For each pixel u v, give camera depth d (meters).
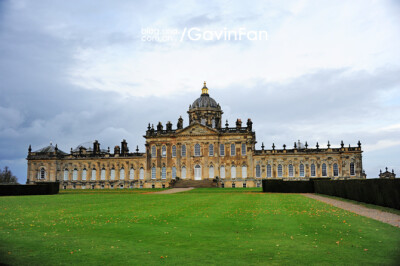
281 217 27.61
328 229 22.08
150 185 107.00
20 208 36.16
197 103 117.31
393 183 32.78
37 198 53.19
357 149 99.25
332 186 54.31
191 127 106.06
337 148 100.44
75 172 116.00
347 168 99.38
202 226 23.48
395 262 14.81
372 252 16.39
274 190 68.62
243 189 80.94
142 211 32.34
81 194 65.19
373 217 27.67
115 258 15.81
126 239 19.56
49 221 26.16
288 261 15.16
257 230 21.92
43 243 18.69
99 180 114.00
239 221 25.56
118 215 29.41
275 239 19.28
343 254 16.09
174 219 26.73
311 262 14.98
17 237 20.20
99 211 32.66
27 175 117.25
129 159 112.69
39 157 116.94
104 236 20.41
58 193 70.81
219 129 106.25
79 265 14.84
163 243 18.55
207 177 103.50
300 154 102.00
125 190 81.50
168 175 106.12
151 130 109.31
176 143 106.75
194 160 104.81
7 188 65.25
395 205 32.56
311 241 18.72
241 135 104.31
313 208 34.56
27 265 14.88
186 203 40.97
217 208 34.69
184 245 18.08
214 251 16.88
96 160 114.94
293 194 61.22
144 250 17.14
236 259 15.53
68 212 31.97
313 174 100.94
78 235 20.73
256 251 16.78
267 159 103.69
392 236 19.84
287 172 102.25
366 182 39.78
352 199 45.00
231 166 103.94
